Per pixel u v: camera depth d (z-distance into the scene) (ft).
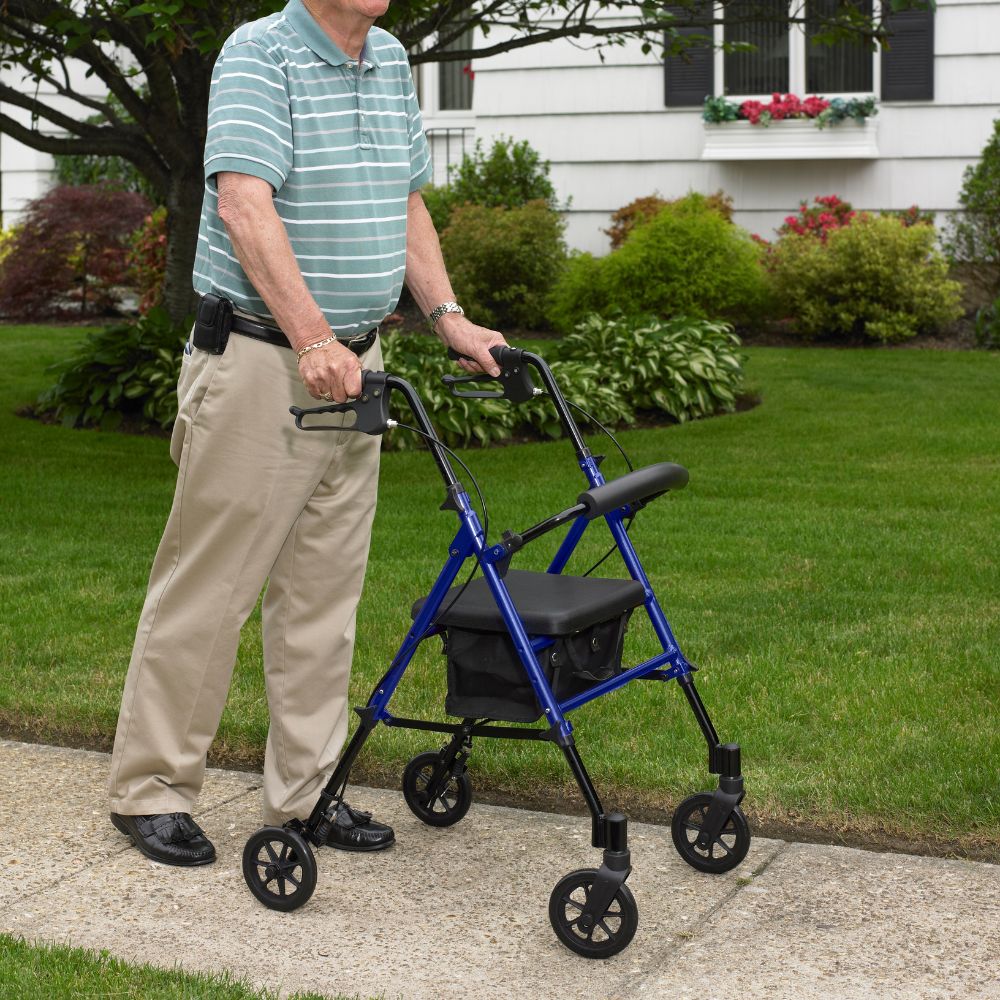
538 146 51.67
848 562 19.31
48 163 60.34
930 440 28.48
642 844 11.13
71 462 27.43
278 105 9.71
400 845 11.27
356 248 10.17
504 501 23.73
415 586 18.28
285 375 10.23
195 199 31.94
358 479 10.82
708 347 34.58
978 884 10.28
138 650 10.85
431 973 9.12
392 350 31.71
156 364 31.24
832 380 36.29
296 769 10.97
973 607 17.04
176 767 10.90
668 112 50.31
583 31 29.81
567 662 9.77
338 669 10.96
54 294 53.16
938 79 47.62
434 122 54.80
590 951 9.25
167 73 29.78
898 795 11.57
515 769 12.46
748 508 22.98
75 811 11.88
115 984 8.76
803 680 14.49
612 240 49.80
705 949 9.39
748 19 30.22
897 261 43.01
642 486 9.70
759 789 11.81
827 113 47.88
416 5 26.96
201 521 10.49
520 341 43.88
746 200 50.29
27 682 14.75
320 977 9.07
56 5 27.02
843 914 9.86
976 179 45.93
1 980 8.81
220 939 9.62
